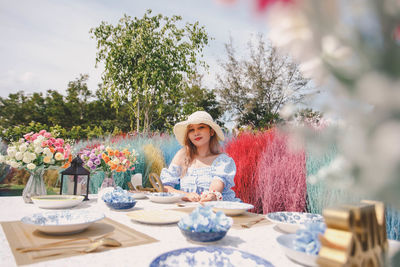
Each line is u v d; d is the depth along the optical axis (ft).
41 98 94.32
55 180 11.60
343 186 0.59
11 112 89.04
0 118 87.30
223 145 12.53
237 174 10.36
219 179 7.38
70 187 6.35
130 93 38.75
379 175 0.52
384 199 0.54
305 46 0.59
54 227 3.10
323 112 0.62
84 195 6.42
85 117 92.53
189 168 8.36
